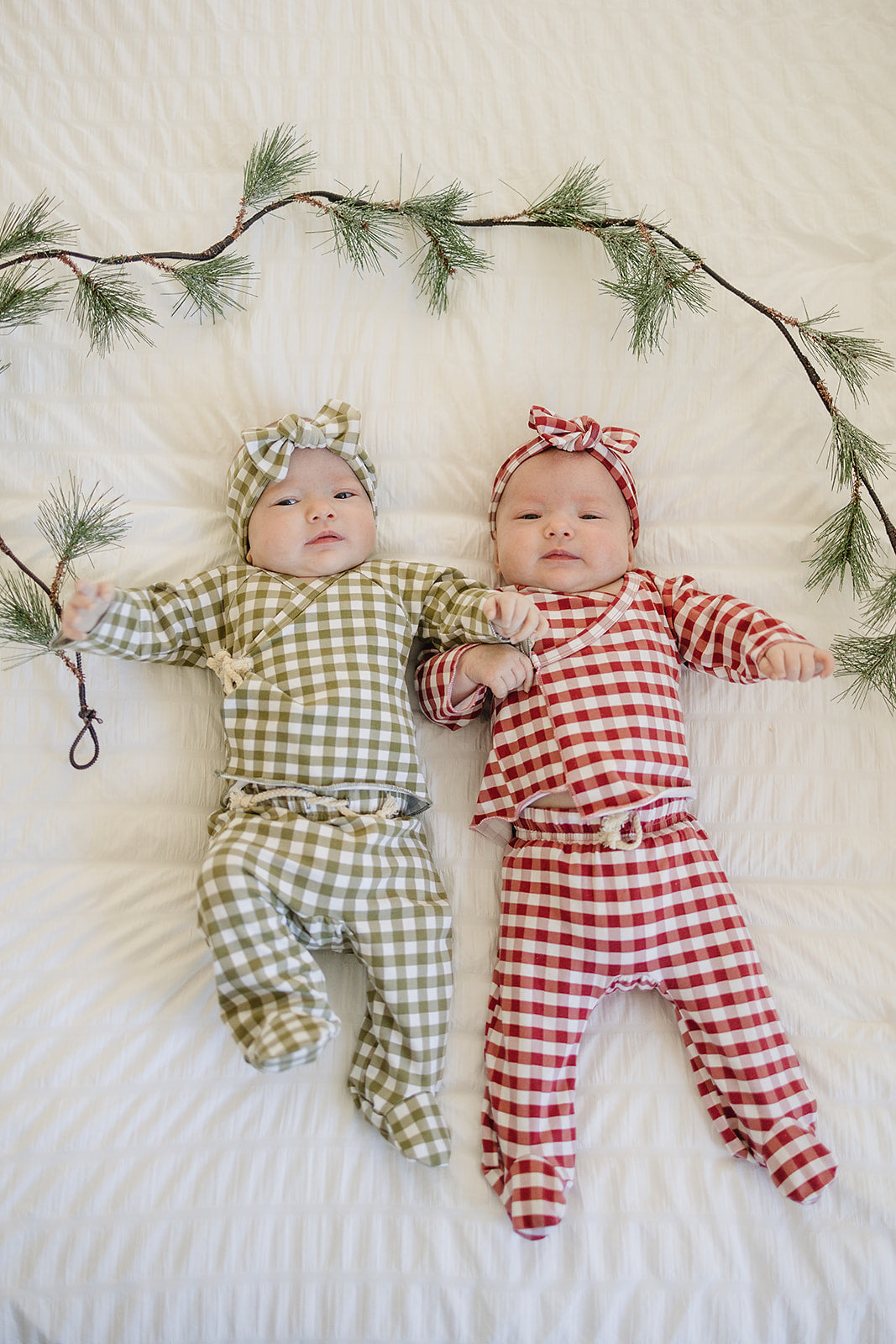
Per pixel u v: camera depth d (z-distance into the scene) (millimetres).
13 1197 1075
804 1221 1098
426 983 1129
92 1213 1076
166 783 1255
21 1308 1049
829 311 1403
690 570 1353
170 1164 1099
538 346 1391
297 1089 1140
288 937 1065
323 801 1137
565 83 1455
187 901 1212
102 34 1437
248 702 1155
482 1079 1163
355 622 1199
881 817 1287
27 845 1222
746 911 1245
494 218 1424
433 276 1386
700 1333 1066
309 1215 1087
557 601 1246
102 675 1269
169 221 1394
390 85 1445
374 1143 1118
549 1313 1063
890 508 1366
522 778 1192
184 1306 1059
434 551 1353
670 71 1461
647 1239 1090
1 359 1339
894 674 1295
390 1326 1061
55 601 1225
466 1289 1068
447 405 1377
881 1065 1167
